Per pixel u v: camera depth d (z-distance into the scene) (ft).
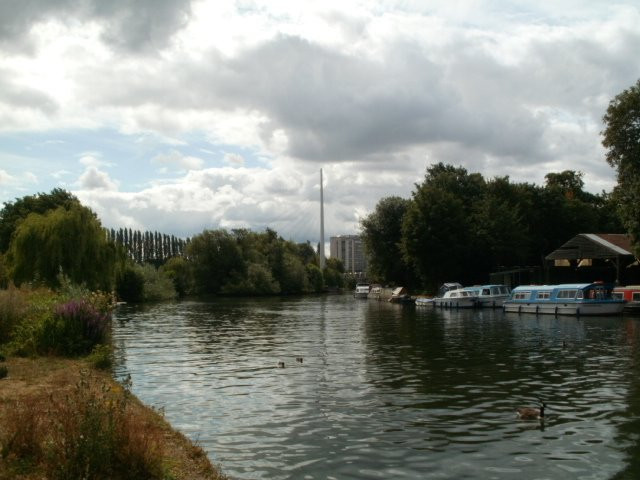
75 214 166.81
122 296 286.66
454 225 254.68
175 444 38.55
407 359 83.46
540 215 282.56
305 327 140.67
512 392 59.93
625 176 163.84
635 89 160.56
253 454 40.27
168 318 175.42
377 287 351.05
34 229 163.02
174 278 366.63
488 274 270.26
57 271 161.58
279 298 353.92
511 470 37.14
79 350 76.02
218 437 44.32
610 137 163.12
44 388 50.85
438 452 40.60
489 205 258.98
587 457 39.45
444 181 302.25
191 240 382.01
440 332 123.03
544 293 173.99
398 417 50.01
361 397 58.08
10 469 28.58
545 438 43.65
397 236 303.48
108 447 28.68
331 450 41.11
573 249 203.82
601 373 70.08
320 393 60.13
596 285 164.04
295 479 35.63
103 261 172.96
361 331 128.26
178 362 82.74
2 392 48.60
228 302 293.64
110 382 59.98
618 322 140.15
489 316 169.37
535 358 82.89
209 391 61.62
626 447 41.42
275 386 64.08
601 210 313.12
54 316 78.54
